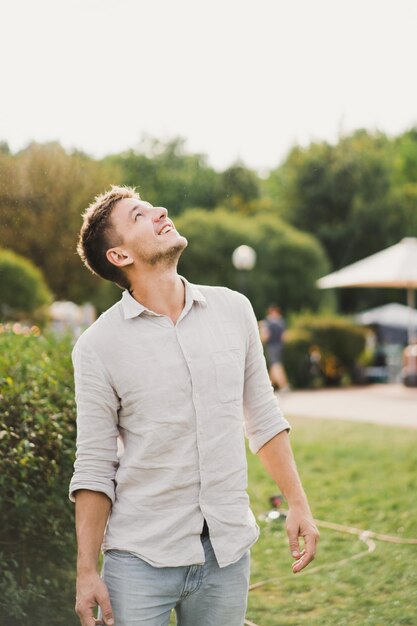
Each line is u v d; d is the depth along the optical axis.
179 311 2.12
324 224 33.03
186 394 2.04
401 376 18.00
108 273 2.18
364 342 17.94
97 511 2.07
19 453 3.13
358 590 4.23
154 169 22.70
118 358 2.05
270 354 15.50
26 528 3.23
